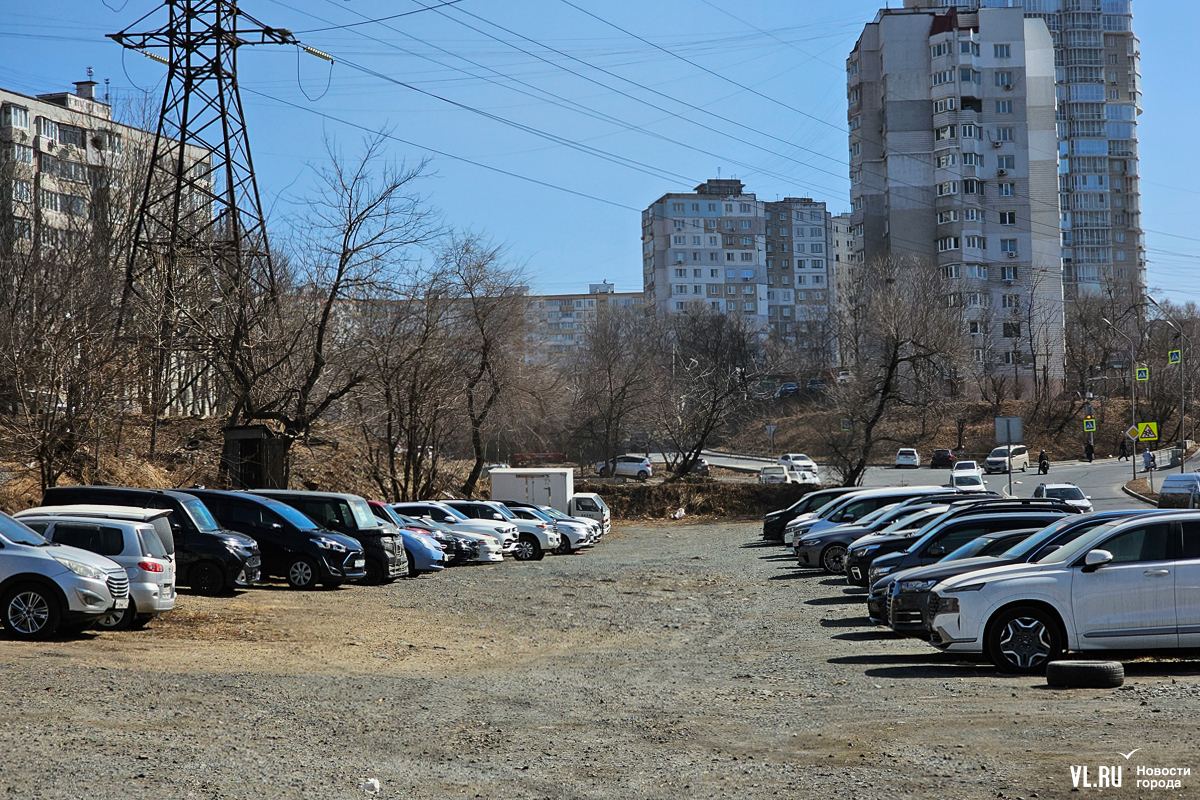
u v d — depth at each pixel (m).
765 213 155.75
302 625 16.48
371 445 42.28
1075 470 72.19
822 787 6.58
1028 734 7.68
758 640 15.14
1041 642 11.02
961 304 86.88
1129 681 10.05
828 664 12.37
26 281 28.72
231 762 7.34
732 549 35.88
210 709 9.31
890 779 6.66
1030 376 98.38
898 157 99.44
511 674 12.19
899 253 98.69
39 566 13.34
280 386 33.69
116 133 48.28
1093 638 10.91
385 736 8.38
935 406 56.12
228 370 33.41
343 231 32.12
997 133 98.69
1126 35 145.88
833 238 166.38
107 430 29.84
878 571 17.08
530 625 17.56
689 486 55.44
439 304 40.44
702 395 63.09
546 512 37.94
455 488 48.78
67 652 12.36
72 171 54.62
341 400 37.12
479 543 30.75
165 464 33.56
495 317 45.25
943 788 6.39
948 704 9.18
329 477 42.38
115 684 10.27
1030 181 99.88
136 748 7.66
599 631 16.78
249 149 32.03
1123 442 78.69
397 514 29.50
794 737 8.14
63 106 68.69
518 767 7.34
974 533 17.05
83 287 29.52
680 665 12.80
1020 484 63.00
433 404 41.59
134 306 30.48
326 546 22.23
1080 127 141.62
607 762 7.48
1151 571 10.93
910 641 14.21
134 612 14.80
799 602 19.95
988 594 11.16
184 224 36.81
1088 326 99.12
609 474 67.62
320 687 10.80
